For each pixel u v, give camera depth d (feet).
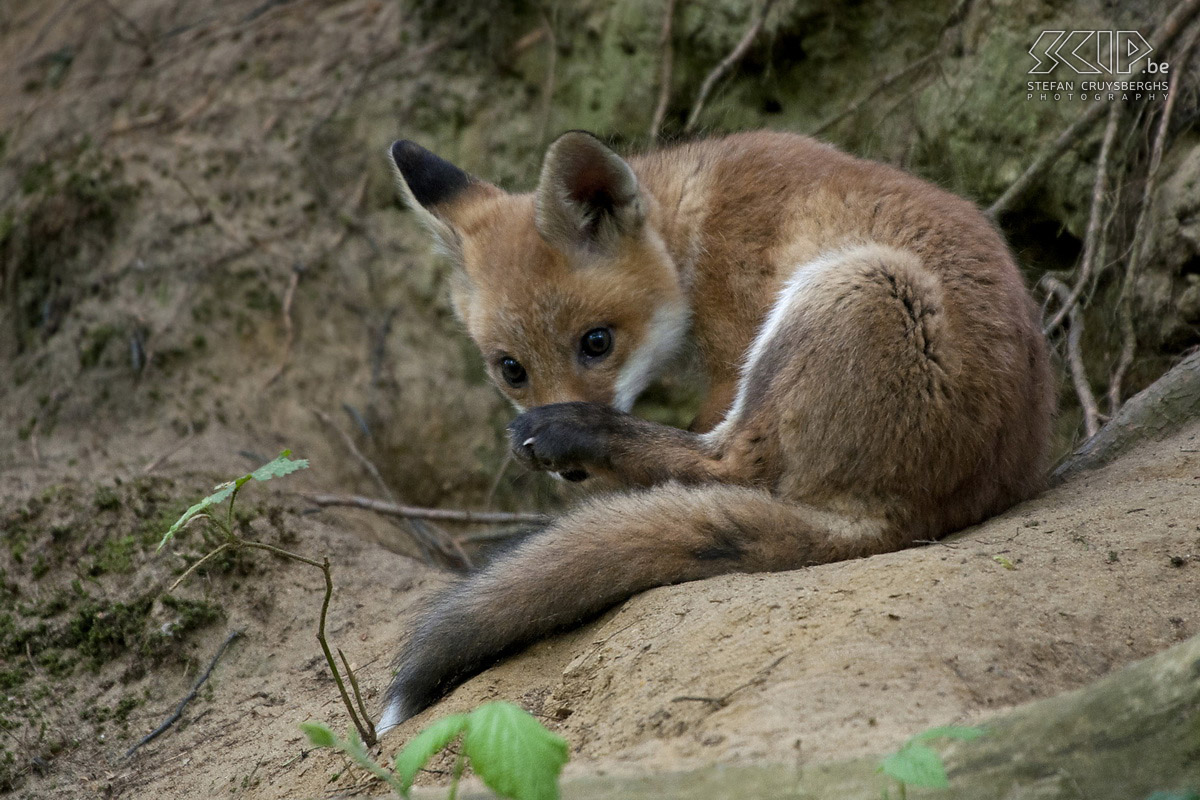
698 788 16.46
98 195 54.13
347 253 55.47
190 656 33.37
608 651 22.71
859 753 16.30
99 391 48.96
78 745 31.40
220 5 63.77
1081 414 37.29
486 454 53.16
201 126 57.52
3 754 31.01
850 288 25.27
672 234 30.66
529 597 25.25
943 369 24.97
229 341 51.47
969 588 21.01
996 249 27.99
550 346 30.09
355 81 59.00
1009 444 26.40
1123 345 36.29
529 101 57.41
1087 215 38.93
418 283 55.06
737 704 18.75
